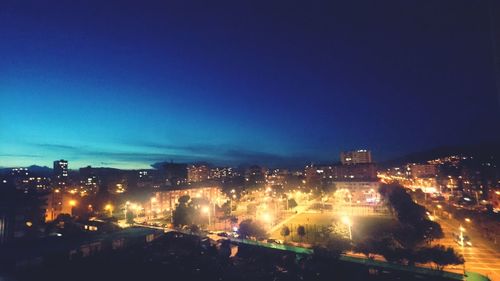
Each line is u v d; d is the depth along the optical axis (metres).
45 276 55.12
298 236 88.94
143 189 167.75
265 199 175.38
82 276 56.19
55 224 98.69
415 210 102.75
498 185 131.62
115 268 60.97
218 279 57.44
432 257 56.75
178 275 58.56
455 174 171.50
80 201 136.12
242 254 73.25
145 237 79.44
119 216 135.75
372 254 65.19
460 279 53.44
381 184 169.88
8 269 56.41
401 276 56.06
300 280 57.03
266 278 57.94
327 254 62.44
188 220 106.62
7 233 73.75
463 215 109.62
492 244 78.12
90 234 80.25
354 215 129.00
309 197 197.62
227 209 135.75
